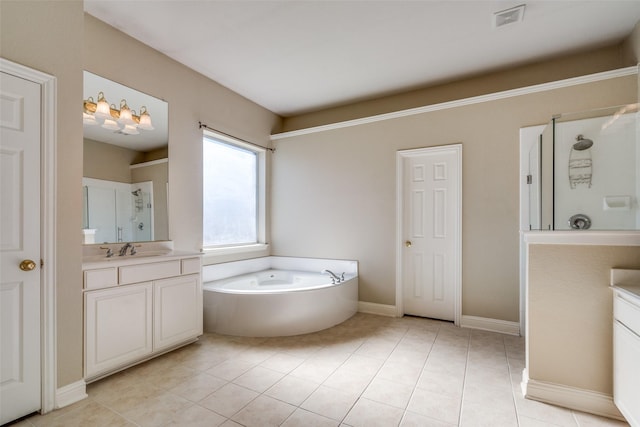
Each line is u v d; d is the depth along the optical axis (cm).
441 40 266
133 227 262
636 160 217
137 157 267
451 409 177
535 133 288
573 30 251
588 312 175
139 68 269
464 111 321
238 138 377
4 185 160
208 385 203
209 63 307
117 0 217
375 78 336
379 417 170
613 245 170
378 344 273
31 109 169
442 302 340
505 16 233
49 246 175
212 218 360
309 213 412
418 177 353
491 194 307
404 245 359
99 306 200
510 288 299
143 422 165
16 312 164
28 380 167
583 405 174
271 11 230
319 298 308
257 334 290
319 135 407
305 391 196
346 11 230
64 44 183
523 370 212
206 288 309
